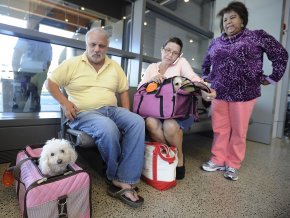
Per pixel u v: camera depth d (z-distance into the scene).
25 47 2.02
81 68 1.54
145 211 1.27
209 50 2.03
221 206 1.38
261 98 3.28
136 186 1.56
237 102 1.78
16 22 1.94
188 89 1.58
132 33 2.73
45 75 2.16
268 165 2.23
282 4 3.10
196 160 2.23
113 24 2.62
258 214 1.31
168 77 1.82
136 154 1.36
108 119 1.35
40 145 1.41
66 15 2.23
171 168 1.54
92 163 1.86
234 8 1.74
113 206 1.30
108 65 1.64
